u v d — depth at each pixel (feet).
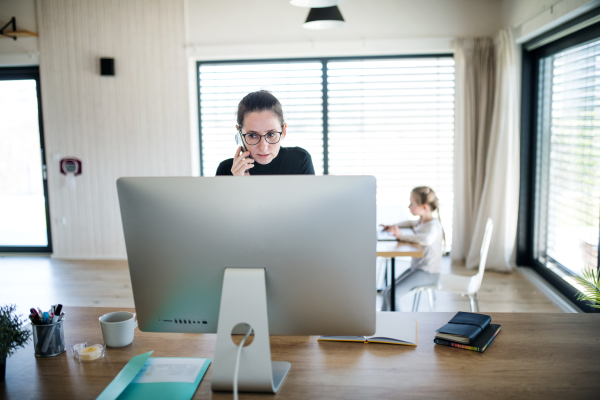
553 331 4.42
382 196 16.25
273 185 3.34
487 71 14.55
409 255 8.79
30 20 15.99
